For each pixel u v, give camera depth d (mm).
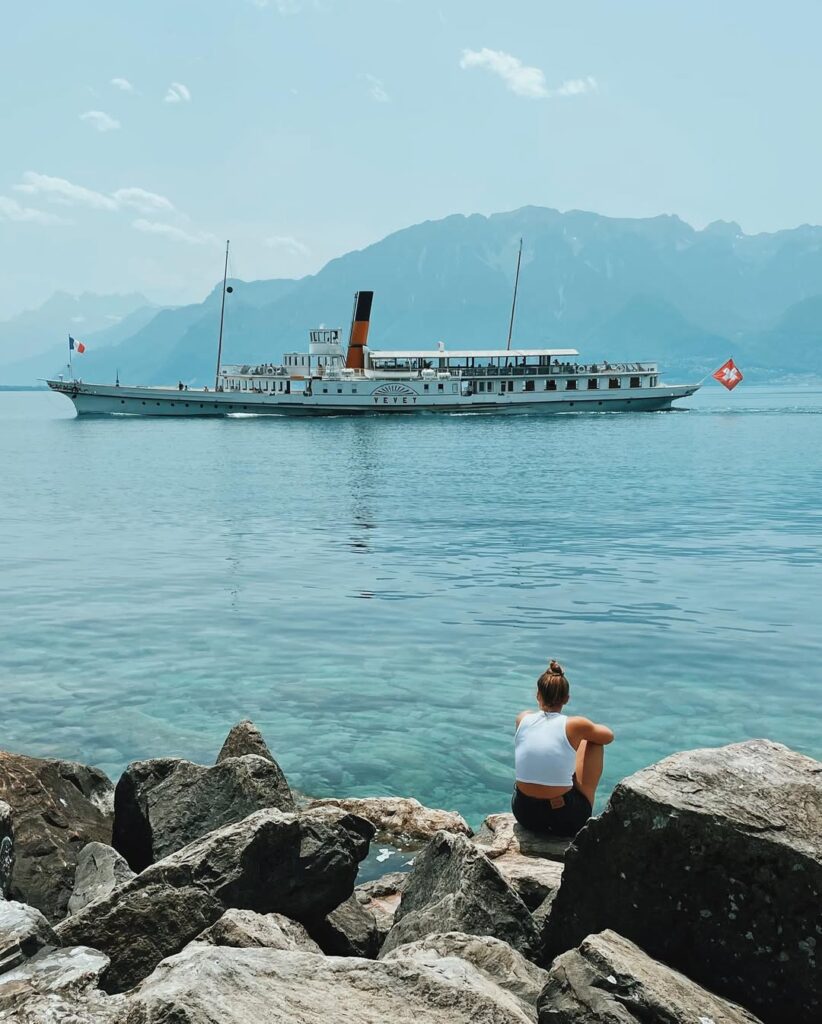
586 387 116875
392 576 23906
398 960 5047
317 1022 4426
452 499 41125
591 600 20797
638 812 5574
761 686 14445
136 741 12500
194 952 5199
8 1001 4664
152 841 8250
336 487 47062
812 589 21781
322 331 116938
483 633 17938
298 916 6766
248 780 8391
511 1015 4660
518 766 8312
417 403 111375
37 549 28859
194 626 18797
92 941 6254
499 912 6477
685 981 5121
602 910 5801
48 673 15680
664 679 14852
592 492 43406
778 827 5367
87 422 130250
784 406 188625
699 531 31188
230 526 33719
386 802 9984
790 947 5238
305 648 17016
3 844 6426
